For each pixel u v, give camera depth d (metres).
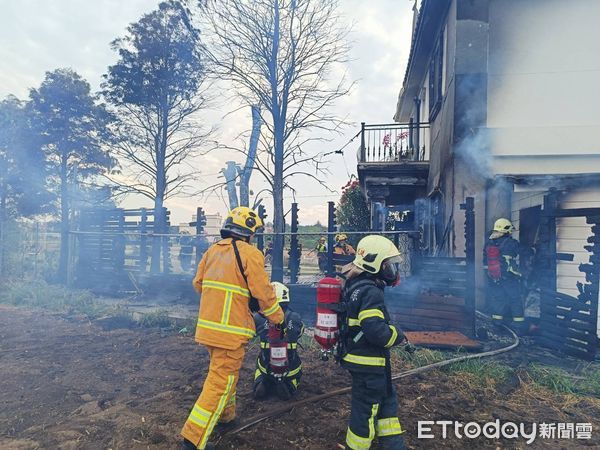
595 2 8.39
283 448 3.18
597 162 8.11
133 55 14.35
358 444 2.79
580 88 8.37
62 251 12.12
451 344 5.58
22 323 7.34
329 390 4.28
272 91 9.23
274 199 9.47
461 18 8.45
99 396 4.18
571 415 3.83
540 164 8.23
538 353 5.69
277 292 3.99
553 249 6.09
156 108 14.74
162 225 10.56
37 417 3.72
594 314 5.32
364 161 12.17
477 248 8.14
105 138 15.38
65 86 15.62
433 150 11.30
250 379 4.57
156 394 4.21
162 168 15.08
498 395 4.23
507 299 6.72
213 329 3.05
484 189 8.22
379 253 2.90
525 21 8.52
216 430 3.39
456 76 8.42
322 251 9.86
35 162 16.00
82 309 8.41
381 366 2.84
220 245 3.29
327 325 2.91
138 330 6.84
